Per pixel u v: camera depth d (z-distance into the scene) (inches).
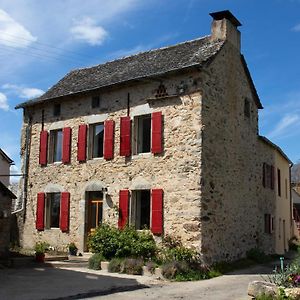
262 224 710.5
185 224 526.3
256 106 708.7
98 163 623.8
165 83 570.9
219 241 553.9
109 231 561.0
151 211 556.1
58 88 717.3
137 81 587.8
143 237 547.8
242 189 634.8
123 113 607.2
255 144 696.4
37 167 700.0
